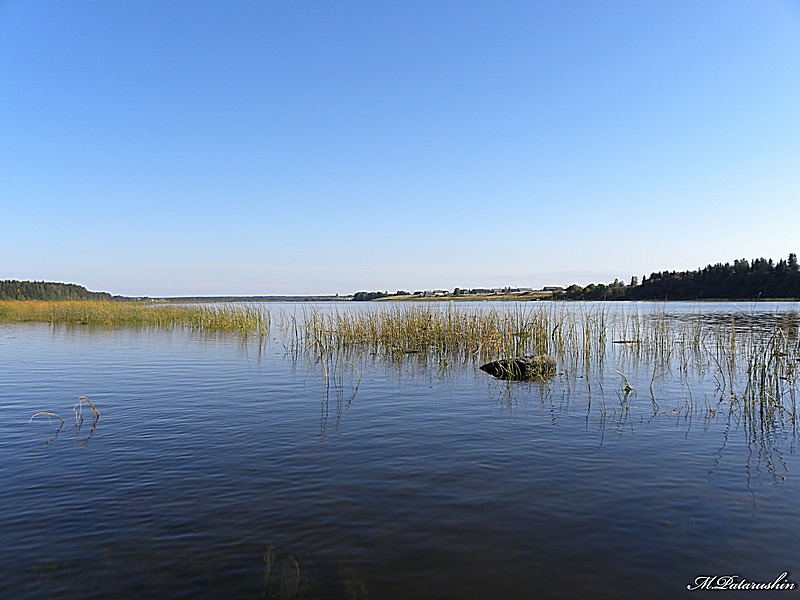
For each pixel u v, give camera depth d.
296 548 4.95
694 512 5.76
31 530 5.27
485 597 4.23
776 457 7.67
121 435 8.67
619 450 7.95
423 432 8.95
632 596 4.26
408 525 5.41
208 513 5.66
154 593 4.25
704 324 27.92
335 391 12.65
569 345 20.41
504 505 5.92
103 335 28.11
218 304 36.72
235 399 11.66
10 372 15.44
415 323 22.31
